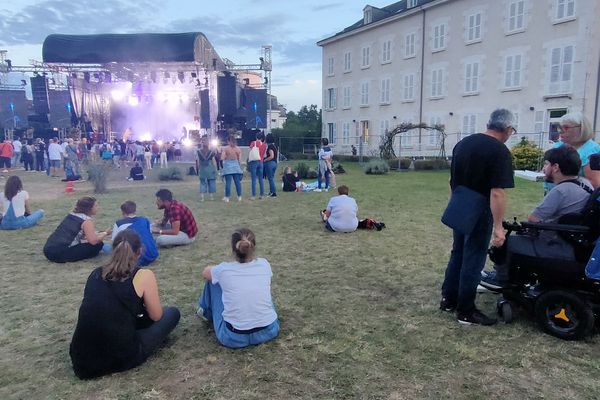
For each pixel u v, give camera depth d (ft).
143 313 10.19
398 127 79.61
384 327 11.98
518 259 11.61
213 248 20.79
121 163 82.12
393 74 100.27
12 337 11.60
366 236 22.98
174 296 14.53
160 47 83.35
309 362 10.13
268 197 38.32
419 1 95.96
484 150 11.03
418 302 13.83
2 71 95.40
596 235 10.64
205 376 9.57
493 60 79.10
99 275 9.61
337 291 14.88
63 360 10.39
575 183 11.56
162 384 9.27
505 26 76.43
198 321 12.55
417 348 10.73
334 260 18.60
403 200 35.53
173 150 85.56
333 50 117.70
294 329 11.89
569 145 12.87
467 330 11.68
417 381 9.29
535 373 9.52
